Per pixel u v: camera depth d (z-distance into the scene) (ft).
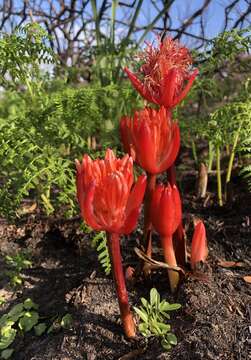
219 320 0.97
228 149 1.78
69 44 2.36
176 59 1.04
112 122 1.70
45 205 1.44
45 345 1.06
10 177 1.32
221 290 1.05
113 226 0.80
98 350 0.99
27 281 1.30
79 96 1.47
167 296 1.06
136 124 0.90
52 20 2.38
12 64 1.43
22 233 1.49
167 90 0.97
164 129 0.90
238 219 1.35
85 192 0.77
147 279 1.12
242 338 0.93
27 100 1.81
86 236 1.39
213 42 1.47
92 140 1.93
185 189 1.63
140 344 0.97
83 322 1.05
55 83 1.98
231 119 1.37
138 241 1.13
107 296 1.13
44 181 1.51
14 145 1.31
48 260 1.37
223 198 1.51
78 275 1.26
